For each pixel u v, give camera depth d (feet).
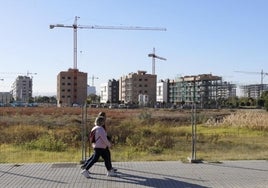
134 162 44.04
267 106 194.59
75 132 80.23
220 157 49.26
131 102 511.40
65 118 160.97
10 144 69.62
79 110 247.70
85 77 517.55
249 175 36.76
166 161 45.11
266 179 35.01
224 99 518.78
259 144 73.87
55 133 80.02
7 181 34.09
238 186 32.30
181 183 33.45
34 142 64.54
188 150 63.41
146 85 591.37
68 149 61.98
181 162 43.98
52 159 49.06
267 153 55.42
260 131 104.17
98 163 42.83
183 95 597.52
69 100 508.12
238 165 42.16
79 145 66.44
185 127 117.91
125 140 70.74
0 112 208.33
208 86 575.38
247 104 436.35
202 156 50.85
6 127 105.09
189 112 233.76
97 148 36.17
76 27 479.41
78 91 513.04
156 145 65.05
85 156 45.19
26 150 60.13
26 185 32.60
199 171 38.68
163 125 118.42
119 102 544.21
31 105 395.14
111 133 75.31
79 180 34.58
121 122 121.19
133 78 588.91
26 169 39.52
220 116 163.43
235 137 88.69
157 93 653.71
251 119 115.03
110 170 36.35
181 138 83.46
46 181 34.14
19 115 186.91
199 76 580.71
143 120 136.67
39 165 41.88
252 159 46.91
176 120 148.15
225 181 34.19
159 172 38.09
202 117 160.66
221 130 105.29
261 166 41.57
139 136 74.08
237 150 63.36
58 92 519.19
